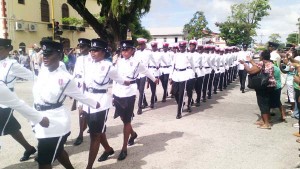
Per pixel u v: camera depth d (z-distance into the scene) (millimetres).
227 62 14391
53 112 3426
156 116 8070
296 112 7895
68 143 5785
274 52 9477
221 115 8266
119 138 6117
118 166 4719
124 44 5441
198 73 9469
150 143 5793
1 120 4418
